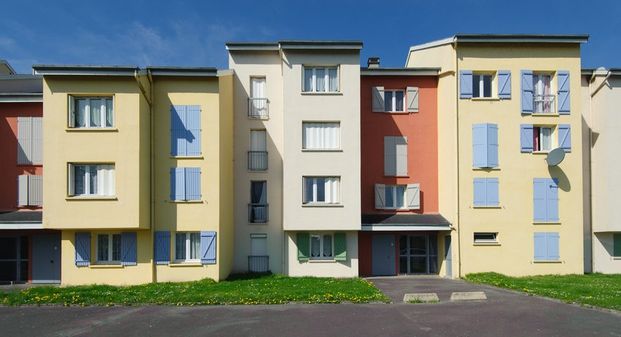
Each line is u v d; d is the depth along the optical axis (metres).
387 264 22.00
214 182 18.62
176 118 18.70
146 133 18.19
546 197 20.67
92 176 17.62
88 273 18.03
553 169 20.77
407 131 22.44
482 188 20.62
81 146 17.33
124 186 17.36
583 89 22.09
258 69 22.08
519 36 20.72
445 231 21.28
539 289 15.50
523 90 20.88
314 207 20.14
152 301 13.80
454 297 14.02
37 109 19.77
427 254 22.25
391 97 22.77
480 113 20.84
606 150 21.30
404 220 21.09
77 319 11.71
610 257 21.58
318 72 20.80
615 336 9.68
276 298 14.02
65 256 18.03
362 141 22.30
